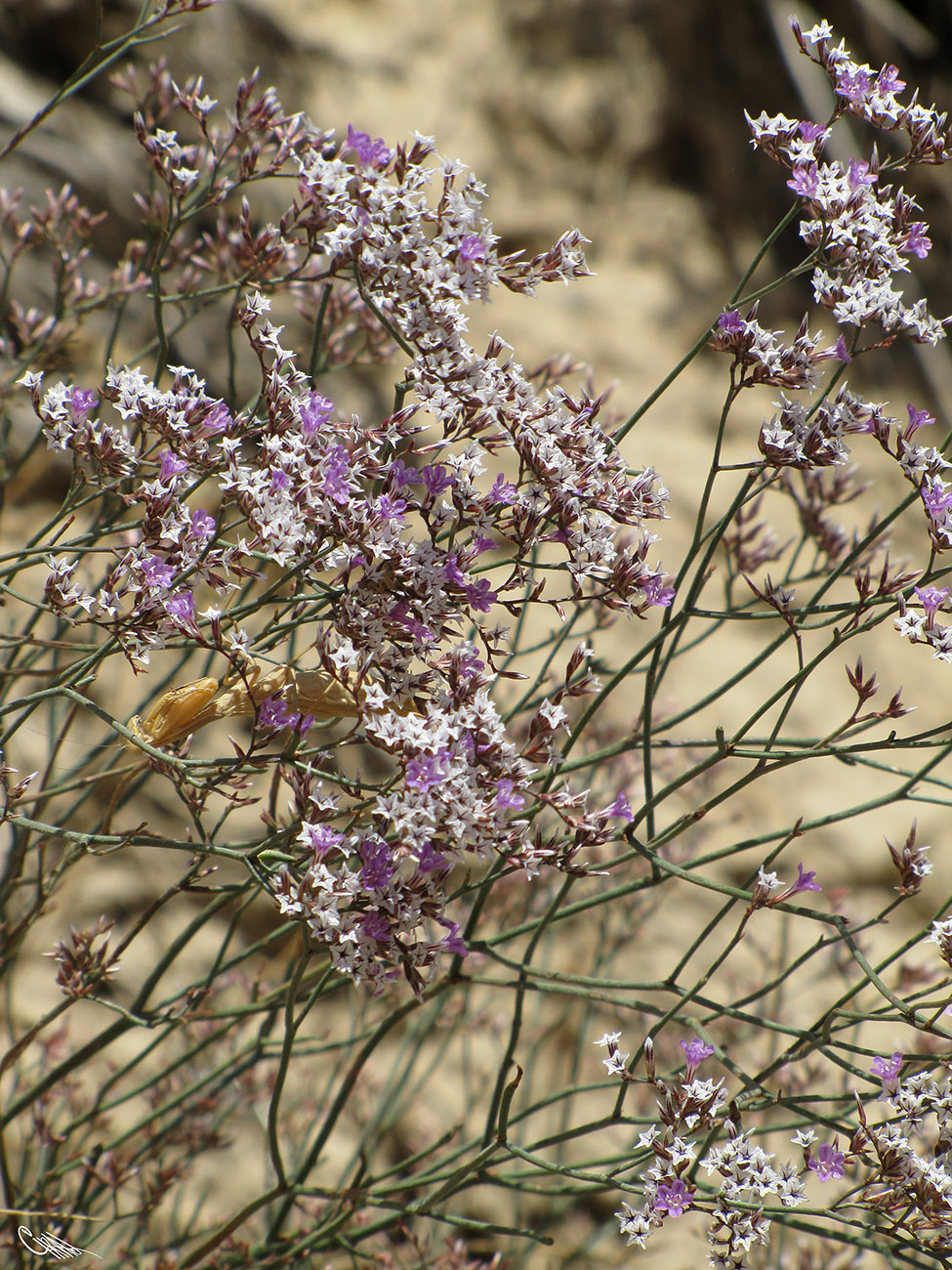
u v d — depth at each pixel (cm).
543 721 70
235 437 71
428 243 70
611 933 130
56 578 70
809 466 71
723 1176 70
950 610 70
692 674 166
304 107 186
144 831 71
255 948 77
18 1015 107
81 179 147
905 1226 70
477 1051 127
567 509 70
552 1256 104
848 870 158
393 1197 91
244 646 69
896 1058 71
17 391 83
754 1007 110
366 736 69
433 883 69
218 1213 104
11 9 155
